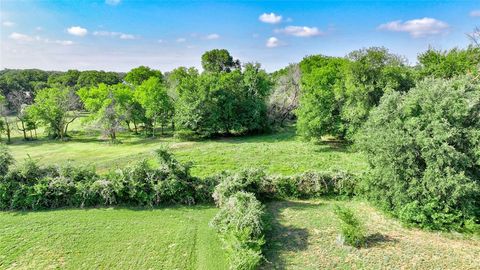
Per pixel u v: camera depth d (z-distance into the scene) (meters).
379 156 14.11
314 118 29.53
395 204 14.10
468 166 12.55
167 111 43.12
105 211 15.15
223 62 80.62
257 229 11.55
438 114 13.09
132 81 75.00
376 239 12.16
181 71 59.09
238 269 9.62
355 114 25.92
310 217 14.30
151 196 15.72
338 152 28.06
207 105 39.50
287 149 30.22
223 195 14.85
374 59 25.53
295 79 44.06
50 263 10.89
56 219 14.27
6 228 13.43
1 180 15.67
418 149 13.28
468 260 10.61
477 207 12.80
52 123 40.78
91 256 11.30
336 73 29.83
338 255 11.11
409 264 10.46
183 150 31.56
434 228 12.74
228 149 31.30
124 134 43.97
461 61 30.14
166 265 10.73
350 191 16.39
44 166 16.91
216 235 12.72
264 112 42.41
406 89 25.42
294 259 10.92
